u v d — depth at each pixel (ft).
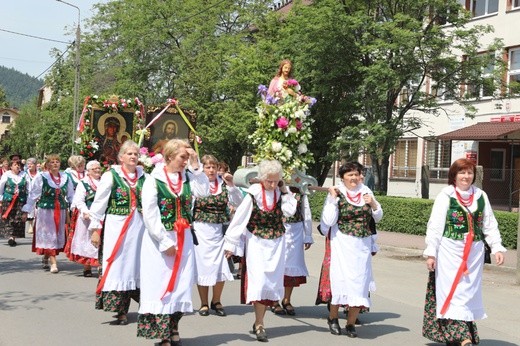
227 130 99.09
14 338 23.43
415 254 56.08
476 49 72.54
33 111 256.93
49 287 34.37
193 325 26.50
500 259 22.11
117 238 25.90
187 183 21.95
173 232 21.38
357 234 24.79
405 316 29.48
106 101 44.29
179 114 47.65
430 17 72.84
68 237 38.68
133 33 119.24
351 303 24.48
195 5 117.80
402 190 104.01
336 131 89.81
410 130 78.69
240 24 120.67
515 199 67.82
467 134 80.79
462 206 22.09
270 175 23.93
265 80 90.74
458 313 21.65
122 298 25.73
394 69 70.28
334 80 80.84
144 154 33.65
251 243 24.20
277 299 24.29
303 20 75.20
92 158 44.11
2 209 53.72
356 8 77.56
